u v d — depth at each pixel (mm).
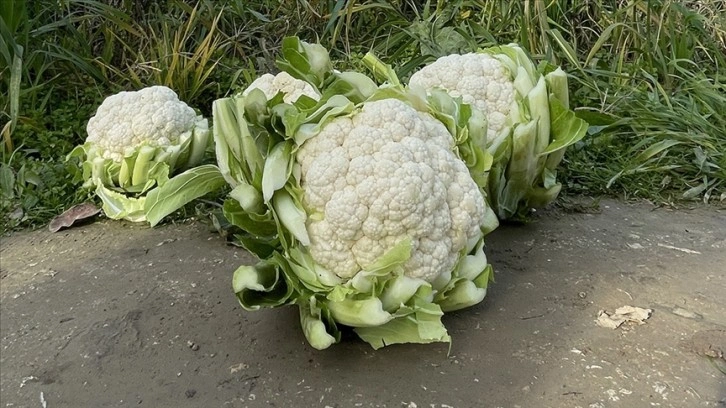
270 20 1859
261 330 881
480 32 1600
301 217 801
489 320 887
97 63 1644
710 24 1816
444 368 801
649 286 957
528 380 777
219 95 1648
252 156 827
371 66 1039
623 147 1402
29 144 1421
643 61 1675
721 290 945
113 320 915
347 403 754
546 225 1152
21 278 1041
